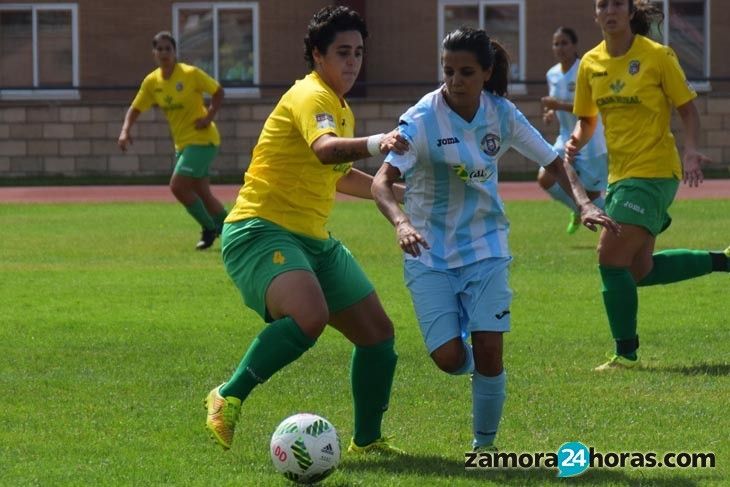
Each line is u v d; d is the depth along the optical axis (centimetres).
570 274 3100
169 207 5241
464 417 1681
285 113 1438
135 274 3197
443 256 1448
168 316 2559
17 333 2358
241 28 7375
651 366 2012
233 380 1409
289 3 7350
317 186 1456
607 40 2016
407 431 1609
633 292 1992
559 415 1673
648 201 1988
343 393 1827
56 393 1833
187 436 1576
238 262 1459
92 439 1560
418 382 1894
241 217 1463
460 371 1452
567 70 3853
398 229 1345
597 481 1376
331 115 1403
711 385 1852
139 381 1916
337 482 1361
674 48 7275
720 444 1520
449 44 1393
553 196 3738
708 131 6838
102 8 7381
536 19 7256
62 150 7000
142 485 1350
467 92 1401
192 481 1364
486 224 1455
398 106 6844
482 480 1376
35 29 7412
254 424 1639
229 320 2509
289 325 1391
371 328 1476
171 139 6994
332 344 2239
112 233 4219
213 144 3759
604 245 2000
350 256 1502
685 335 2283
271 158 1449
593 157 3572
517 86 7288
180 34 7400
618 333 2000
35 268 3328
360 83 7050
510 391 1820
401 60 7312
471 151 1425
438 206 1452
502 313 1423
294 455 1323
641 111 1986
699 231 4009
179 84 3766
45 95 7394
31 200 5738
